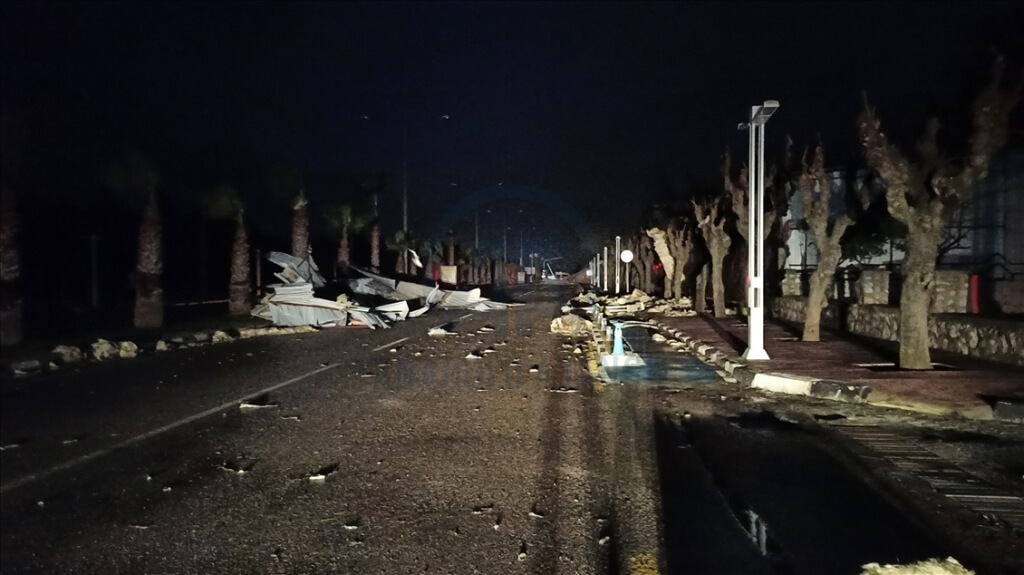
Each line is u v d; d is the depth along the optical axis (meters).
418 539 6.39
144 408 12.25
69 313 27.00
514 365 17.23
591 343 22.06
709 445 9.46
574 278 122.31
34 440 10.12
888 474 8.12
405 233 50.09
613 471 8.30
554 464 8.62
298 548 6.23
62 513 7.21
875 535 6.33
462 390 13.74
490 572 5.71
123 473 8.52
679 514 6.90
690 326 25.25
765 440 9.73
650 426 10.60
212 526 6.78
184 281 36.44
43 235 27.59
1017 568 5.64
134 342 21.11
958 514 6.83
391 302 36.09
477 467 8.52
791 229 32.72
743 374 14.41
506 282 106.25
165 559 6.07
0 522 6.97
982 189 22.67
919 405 11.38
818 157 19.06
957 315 17.52
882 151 14.02
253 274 38.41
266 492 7.73
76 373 16.16
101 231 30.19
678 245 38.44
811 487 7.68
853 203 25.09
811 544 6.14
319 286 31.47
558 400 12.67
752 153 16.59
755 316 16.19
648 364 17.00
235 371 16.45
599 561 5.87
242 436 10.21
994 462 8.57
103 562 6.03
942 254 23.14
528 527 6.63
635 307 37.12
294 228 32.75
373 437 10.05
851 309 21.88
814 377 13.45
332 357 19.00
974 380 12.98
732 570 5.65
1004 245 22.25
